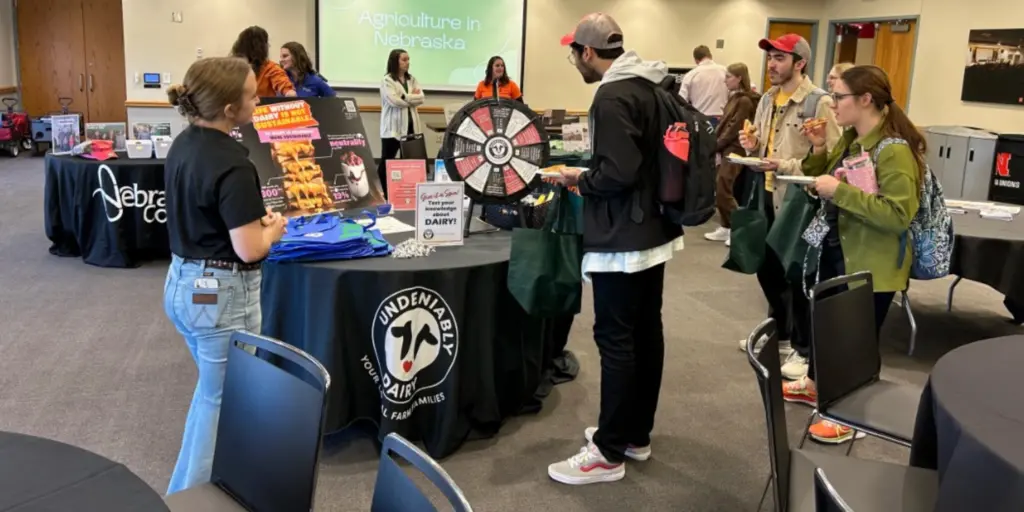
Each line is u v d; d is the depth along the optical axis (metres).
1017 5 8.10
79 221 5.03
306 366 1.55
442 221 2.94
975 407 1.53
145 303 4.34
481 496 2.48
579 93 10.42
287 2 8.95
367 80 9.44
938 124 9.21
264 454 1.60
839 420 2.15
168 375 3.36
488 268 2.73
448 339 2.67
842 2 10.70
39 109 11.16
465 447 2.82
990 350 1.86
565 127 4.97
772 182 3.59
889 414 2.17
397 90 7.76
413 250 2.78
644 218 2.31
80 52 11.15
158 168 5.04
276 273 2.65
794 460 1.89
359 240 2.70
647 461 2.75
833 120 3.25
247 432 1.65
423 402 2.71
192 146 1.97
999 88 8.34
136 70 8.52
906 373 3.66
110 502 1.20
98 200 4.99
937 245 2.73
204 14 8.66
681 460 2.77
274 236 2.09
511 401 3.02
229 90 1.94
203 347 2.06
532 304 2.52
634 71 2.24
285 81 5.10
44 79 11.11
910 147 2.60
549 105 10.33
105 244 5.02
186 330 2.06
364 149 3.63
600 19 2.36
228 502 1.67
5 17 10.68
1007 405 1.54
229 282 2.03
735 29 10.89
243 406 1.67
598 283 2.41
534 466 2.69
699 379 3.53
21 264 5.04
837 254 2.84
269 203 3.19
